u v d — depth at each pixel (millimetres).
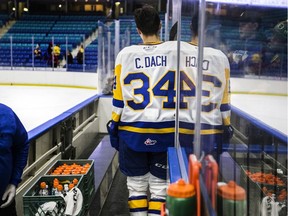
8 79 9914
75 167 2410
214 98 978
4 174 1659
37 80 9812
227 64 1042
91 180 2398
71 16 17625
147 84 1700
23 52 11953
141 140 1728
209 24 937
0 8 18688
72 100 6945
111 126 1805
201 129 972
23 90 8773
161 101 1698
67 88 9391
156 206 1762
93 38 15234
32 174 2834
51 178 2143
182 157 1386
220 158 975
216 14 938
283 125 984
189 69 1292
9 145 1653
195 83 1091
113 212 2787
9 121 1674
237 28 960
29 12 19250
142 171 1798
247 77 1087
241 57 1041
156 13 1768
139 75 1703
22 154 1806
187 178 1114
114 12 18844
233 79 1129
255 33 956
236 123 1254
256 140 1259
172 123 1717
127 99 1726
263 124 1103
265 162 1231
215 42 971
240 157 1272
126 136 1760
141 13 1756
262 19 919
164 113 1709
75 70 9922
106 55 6309
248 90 1110
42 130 2965
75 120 4379
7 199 1723
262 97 1012
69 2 19875
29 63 11219
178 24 1665
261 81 1003
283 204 1153
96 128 5773
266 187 1223
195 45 1126
